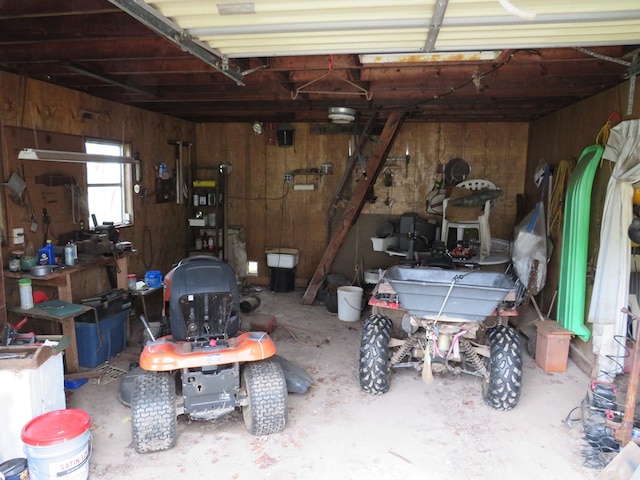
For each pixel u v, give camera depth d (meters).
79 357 3.82
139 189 5.16
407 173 6.22
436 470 2.55
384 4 1.86
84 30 2.71
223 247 6.48
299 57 3.20
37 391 2.54
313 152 6.43
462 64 3.31
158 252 5.73
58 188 4.02
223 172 6.43
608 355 3.47
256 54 2.62
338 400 3.33
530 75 3.45
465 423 3.03
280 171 6.55
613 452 2.69
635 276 3.72
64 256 3.74
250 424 2.82
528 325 4.70
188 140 6.44
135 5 1.85
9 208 3.52
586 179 3.79
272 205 6.63
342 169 6.38
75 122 4.21
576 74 3.38
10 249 3.53
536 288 4.71
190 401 2.69
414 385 3.57
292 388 3.37
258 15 2.00
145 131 5.36
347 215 5.65
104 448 2.73
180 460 2.62
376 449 2.74
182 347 2.75
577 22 2.04
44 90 3.83
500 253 5.31
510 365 3.10
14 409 2.47
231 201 6.71
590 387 3.10
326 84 4.05
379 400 3.33
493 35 2.25
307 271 6.69
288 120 6.19
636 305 3.63
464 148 6.09
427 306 3.02
